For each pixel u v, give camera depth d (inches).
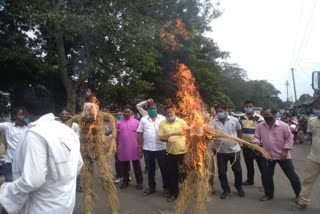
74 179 112.1
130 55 582.2
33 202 104.7
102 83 678.5
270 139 257.8
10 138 223.5
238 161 272.4
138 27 536.1
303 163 435.5
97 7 534.9
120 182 329.7
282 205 251.1
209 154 205.9
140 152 298.2
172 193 264.1
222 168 271.3
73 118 216.8
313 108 270.5
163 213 222.5
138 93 720.3
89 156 210.8
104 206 251.4
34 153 99.6
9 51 553.0
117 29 534.0
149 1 595.5
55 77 649.0
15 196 98.8
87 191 210.7
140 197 276.8
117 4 548.4
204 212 201.3
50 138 103.1
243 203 256.1
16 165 105.1
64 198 106.7
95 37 554.6
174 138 257.9
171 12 672.4
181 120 265.0
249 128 304.8
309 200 244.1
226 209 241.1
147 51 587.2
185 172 208.4
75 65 622.2
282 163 258.7
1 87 669.9
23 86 676.7
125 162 305.6
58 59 572.1
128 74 663.1
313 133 237.8
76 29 498.0
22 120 224.8
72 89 588.4
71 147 110.3
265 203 256.2
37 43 624.1
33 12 498.0
